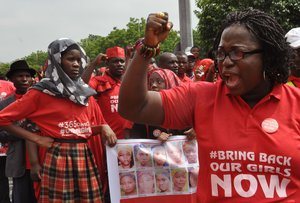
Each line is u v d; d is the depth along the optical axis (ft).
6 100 17.53
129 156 13.92
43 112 13.07
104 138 13.89
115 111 17.72
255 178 5.81
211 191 6.02
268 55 5.97
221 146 5.94
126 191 13.80
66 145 13.05
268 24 5.94
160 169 14.10
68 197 12.82
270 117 5.96
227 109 6.11
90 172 13.34
